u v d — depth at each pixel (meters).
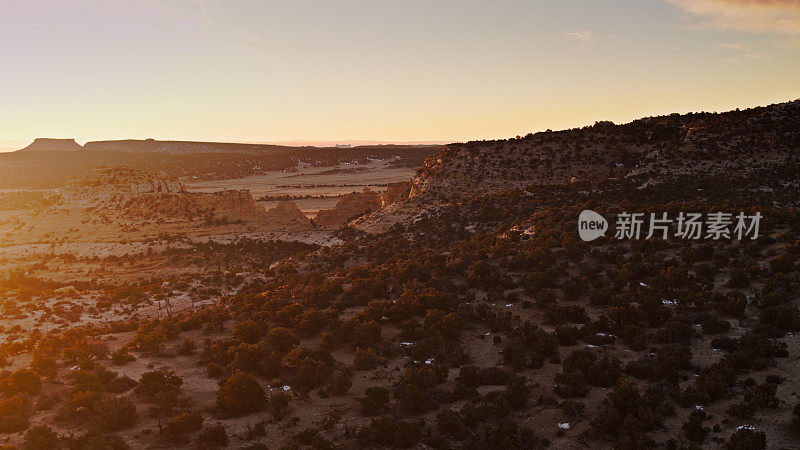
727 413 29.69
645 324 43.53
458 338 43.91
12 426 30.62
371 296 57.00
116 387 36.97
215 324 52.66
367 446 28.38
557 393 33.88
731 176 86.25
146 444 28.66
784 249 51.62
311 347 44.56
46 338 49.84
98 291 84.56
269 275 83.81
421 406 32.12
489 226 85.94
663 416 29.84
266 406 33.41
